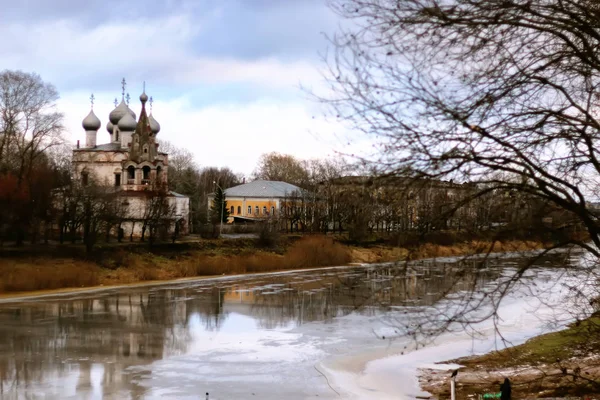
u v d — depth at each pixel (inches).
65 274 3085.6
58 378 1427.2
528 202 585.9
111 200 3681.1
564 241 594.6
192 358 1636.3
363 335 1950.1
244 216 6328.7
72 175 4202.8
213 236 4402.1
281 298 2832.2
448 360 1600.6
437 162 519.5
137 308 2524.6
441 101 509.0
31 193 3348.9
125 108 4945.9
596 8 588.4
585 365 1249.4
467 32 534.6
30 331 2010.3
